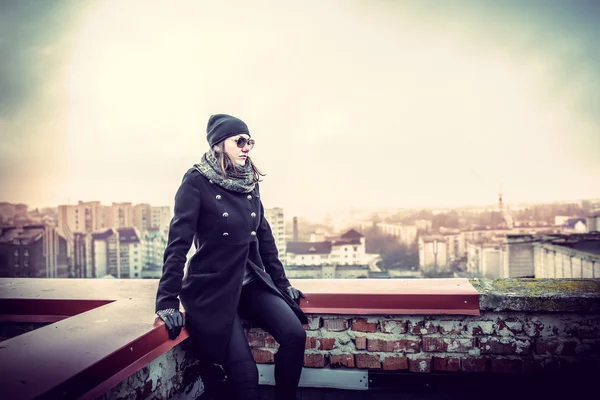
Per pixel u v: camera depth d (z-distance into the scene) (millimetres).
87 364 1070
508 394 1796
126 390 1335
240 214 1608
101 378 1109
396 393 1847
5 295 1910
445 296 1774
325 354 1898
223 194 1594
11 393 903
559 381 1767
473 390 1821
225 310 1551
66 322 1460
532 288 1841
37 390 917
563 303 1713
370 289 1894
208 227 1581
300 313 1741
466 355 1824
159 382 1545
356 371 1881
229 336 1521
